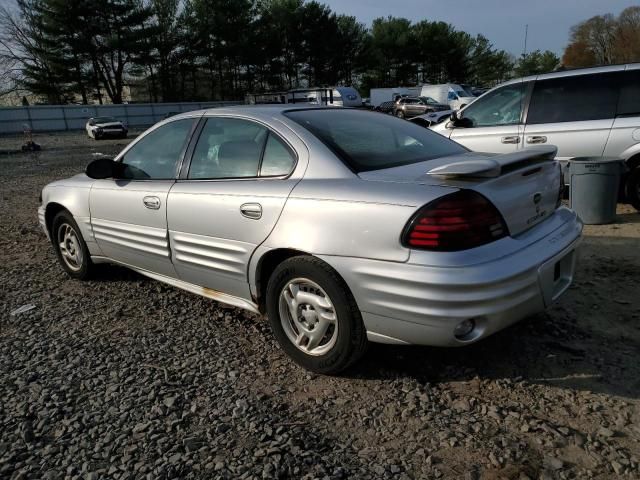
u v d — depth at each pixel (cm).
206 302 439
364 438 258
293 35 5769
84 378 323
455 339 261
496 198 270
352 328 291
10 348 369
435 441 253
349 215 281
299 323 318
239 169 350
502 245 267
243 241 333
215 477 235
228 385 309
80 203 469
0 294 482
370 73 6850
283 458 245
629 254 506
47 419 282
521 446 247
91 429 273
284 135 331
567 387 292
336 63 6203
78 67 4906
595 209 613
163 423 275
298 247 300
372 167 308
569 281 313
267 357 342
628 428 256
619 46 7600
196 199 362
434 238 254
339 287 289
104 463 247
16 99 5344
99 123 3177
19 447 261
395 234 264
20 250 642
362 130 353
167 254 393
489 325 261
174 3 5281
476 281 250
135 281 500
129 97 5816
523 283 266
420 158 333
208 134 379
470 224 257
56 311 434
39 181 1324
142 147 428
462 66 7275
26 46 5016
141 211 407
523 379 301
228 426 270
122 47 4812
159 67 5378
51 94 5038
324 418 275
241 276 343
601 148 631
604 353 325
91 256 483
